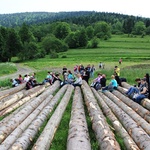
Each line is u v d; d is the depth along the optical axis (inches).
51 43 4389.8
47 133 349.4
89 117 486.0
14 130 365.1
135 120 431.2
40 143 313.6
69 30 6205.7
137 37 5949.8
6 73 1750.7
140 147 315.9
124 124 414.0
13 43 3742.6
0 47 3745.1
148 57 2696.9
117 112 487.2
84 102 637.3
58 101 635.5
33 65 2513.5
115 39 5502.0
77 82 874.1
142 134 338.6
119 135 372.8
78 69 1226.6
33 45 3786.9
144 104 545.0
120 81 845.2
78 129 344.8
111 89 764.0
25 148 318.0
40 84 900.6
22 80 928.9
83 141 304.0
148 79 617.9
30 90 746.8
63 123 451.8
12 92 736.3
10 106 566.9
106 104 567.5
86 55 3292.3
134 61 2395.4
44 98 645.3
